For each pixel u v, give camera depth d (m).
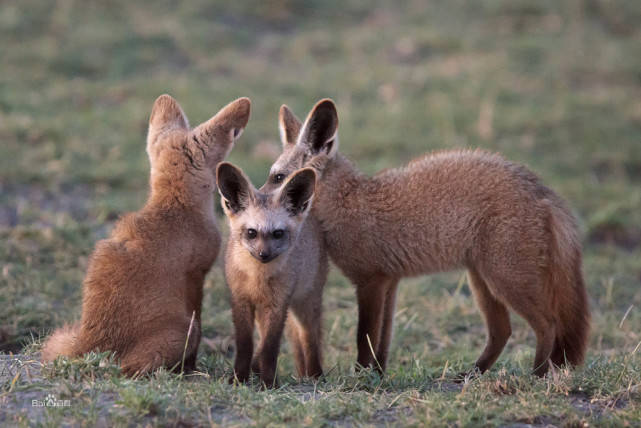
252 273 8.77
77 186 16.50
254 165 17.70
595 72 26.12
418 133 20.97
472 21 29.69
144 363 8.15
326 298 13.12
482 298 10.20
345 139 20.20
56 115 19.81
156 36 25.64
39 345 9.35
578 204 17.94
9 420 6.91
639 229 17.08
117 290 8.26
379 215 10.02
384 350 10.39
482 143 20.59
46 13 25.88
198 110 20.33
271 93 22.84
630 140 21.61
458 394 7.83
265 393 7.64
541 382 8.26
